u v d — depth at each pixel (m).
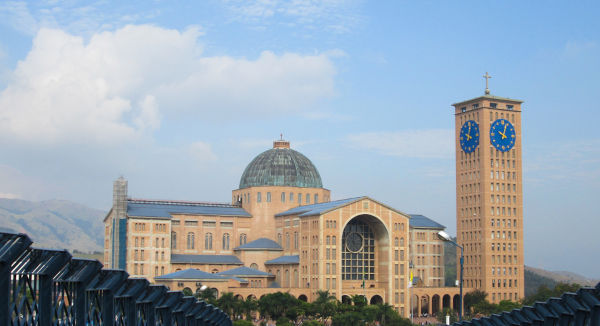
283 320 185.38
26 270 51.38
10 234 47.09
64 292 59.03
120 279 65.88
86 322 61.44
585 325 64.31
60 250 53.84
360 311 197.38
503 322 82.81
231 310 189.62
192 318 94.69
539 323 73.81
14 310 49.94
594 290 63.03
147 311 76.50
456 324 87.25
